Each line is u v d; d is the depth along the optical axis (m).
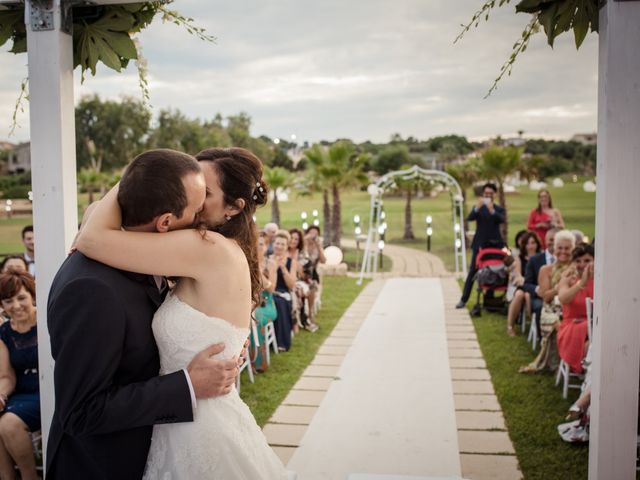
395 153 37.16
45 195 2.74
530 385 5.37
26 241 6.38
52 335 1.56
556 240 5.71
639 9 2.29
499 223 8.97
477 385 5.45
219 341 1.71
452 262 15.96
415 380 5.62
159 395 1.61
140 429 1.72
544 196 9.74
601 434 2.47
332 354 6.64
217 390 1.70
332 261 13.78
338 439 4.23
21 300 3.44
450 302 9.95
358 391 5.31
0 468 3.31
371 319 8.62
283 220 27.84
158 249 1.61
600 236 2.44
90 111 46.12
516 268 7.65
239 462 1.74
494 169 18.25
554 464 3.73
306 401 5.05
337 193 18.06
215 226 1.90
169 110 45.75
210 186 1.87
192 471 1.68
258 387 5.41
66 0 2.71
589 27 2.58
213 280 1.69
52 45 2.68
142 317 1.67
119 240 1.58
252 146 50.00
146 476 1.71
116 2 2.75
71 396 1.53
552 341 5.71
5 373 3.46
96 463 1.67
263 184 1.98
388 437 4.26
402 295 10.75
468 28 2.73
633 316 2.39
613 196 2.36
